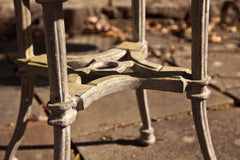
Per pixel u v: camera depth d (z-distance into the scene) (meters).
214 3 4.18
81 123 2.01
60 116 1.06
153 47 3.31
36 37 3.46
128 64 1.36
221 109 2.22
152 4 4.02
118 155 1.72
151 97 2.37
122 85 1.24
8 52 3.18
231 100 2.29
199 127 1.28
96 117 2.08
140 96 1.67
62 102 1.04
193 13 1.16
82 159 1.70
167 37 3.66
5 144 1.80
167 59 3.00
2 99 2.31
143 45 1.56
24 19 1.39
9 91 2.44
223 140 1.83
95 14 3.84
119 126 1.99
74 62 1.37
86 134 1.91
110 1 3.99
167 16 4.05
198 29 1.16
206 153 1.29
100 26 3.79
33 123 2.01
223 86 2.50
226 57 3.08
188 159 1.68
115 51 1.48
